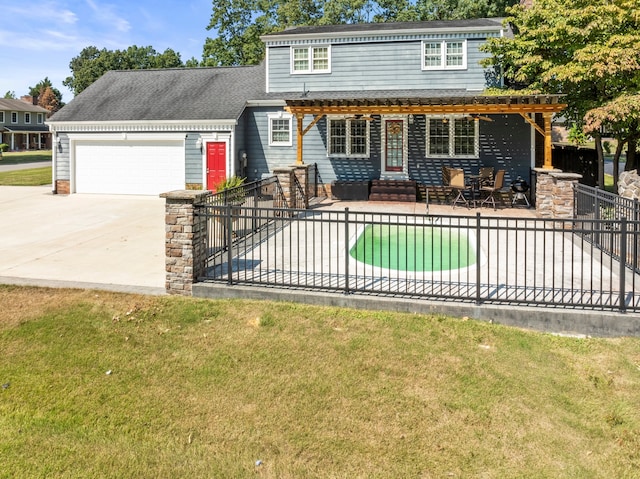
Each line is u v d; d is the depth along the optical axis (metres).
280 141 19.14
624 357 5.54
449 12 33.19
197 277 7.47
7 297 7.06
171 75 22.28
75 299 6.99
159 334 5.96
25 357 5.40
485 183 15.97
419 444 4.03
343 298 6.74
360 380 4.96
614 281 7.53
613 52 13.16
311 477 3.64
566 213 12.04
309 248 10.16
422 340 5.78
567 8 15.34
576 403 4.68
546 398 4.73
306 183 15.18
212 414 4.41
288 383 4.91
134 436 4.11
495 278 7.77
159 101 20.22
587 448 4.05
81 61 75.12
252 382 4.93
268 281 7.41
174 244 7.31
